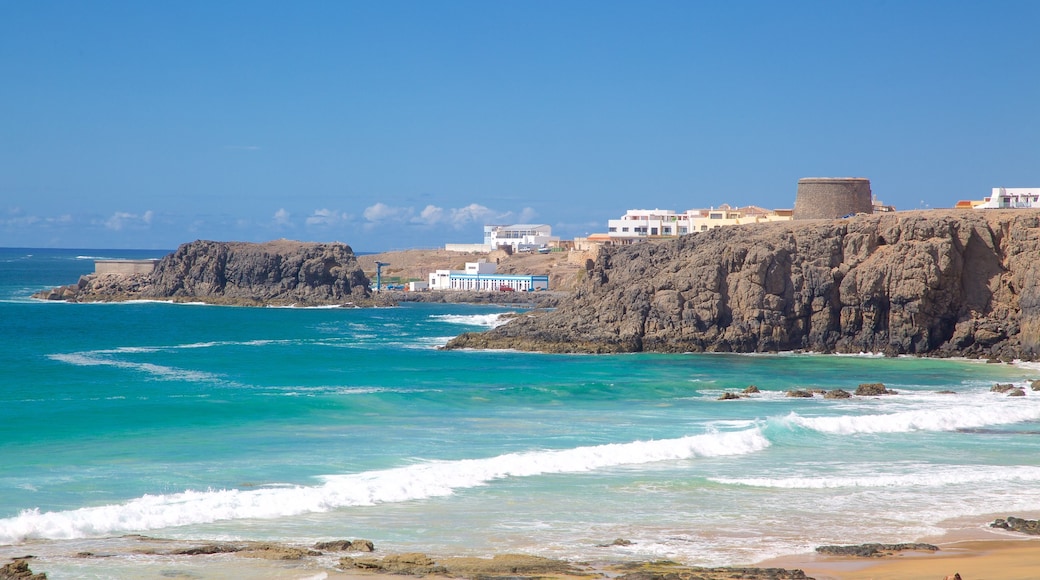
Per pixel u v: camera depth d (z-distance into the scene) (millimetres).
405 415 59344
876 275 98062
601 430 54656
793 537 33875
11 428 52562
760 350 101062
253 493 38000
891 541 33469
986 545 32812
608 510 37406
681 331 102750
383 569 29047
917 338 98000
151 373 82688
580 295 118125
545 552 31766
